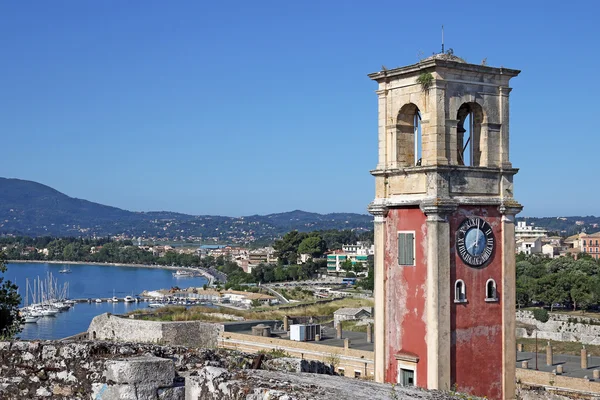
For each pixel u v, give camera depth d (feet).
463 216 136.26
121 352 64.18
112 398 58.49
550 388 195.42
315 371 79.25
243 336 304.50
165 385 59.62
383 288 142.41
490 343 138.21
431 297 132.98
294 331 291.79
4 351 61.93
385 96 144.05
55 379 60.90
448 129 135.44
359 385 63.31
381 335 142.20
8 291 230.07
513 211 140.97
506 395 138.72
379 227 143.54
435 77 133.69
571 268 616.39
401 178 140.15
